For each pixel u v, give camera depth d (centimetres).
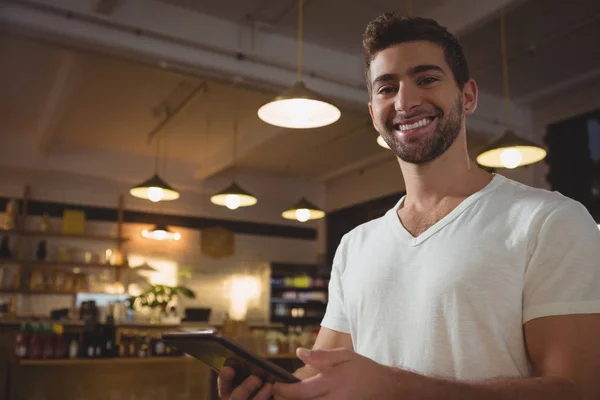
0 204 898
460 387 83
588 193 673
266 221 1123
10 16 445
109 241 964
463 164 119
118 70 627
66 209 941
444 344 103
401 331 111
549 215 99
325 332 133
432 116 114
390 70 117
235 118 794
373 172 1046
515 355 98
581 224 96
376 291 117
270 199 1134
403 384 81
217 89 678
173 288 790
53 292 882
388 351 112
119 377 507
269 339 639
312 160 1009
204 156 1001
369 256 125
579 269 92
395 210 128
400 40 116
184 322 797
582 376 86
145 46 502
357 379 81
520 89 709
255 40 559
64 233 909
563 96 714
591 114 684
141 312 940
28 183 923
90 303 755
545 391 83
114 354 525
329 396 81
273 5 527
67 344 511
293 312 1105
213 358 101
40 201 925
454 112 116
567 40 577
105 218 972
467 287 102
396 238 120
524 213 104
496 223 106
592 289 91
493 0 480
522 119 747
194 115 780
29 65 627
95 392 495
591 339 88
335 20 555
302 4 523
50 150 916
